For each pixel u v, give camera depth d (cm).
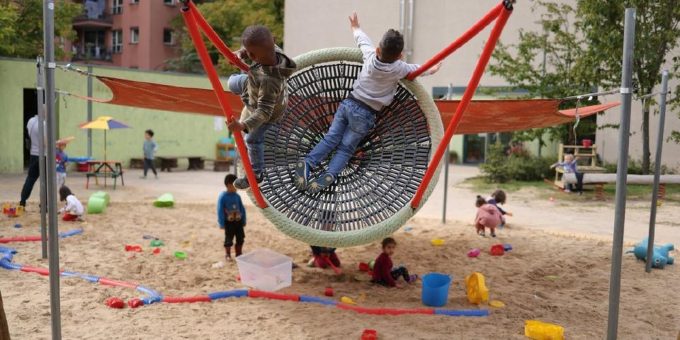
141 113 2186
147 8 3681
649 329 564
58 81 1942
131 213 1152
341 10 2539
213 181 1822
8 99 1819
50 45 414
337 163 473
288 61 406
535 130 1914
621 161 444
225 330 518
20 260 762
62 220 1044
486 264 818
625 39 436
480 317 581
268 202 479
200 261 793
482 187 1756
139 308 576
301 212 482
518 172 1883
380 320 559
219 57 3516
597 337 532
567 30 1909
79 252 819
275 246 906
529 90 1914
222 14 3262
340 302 614
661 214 1276
